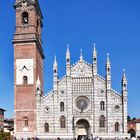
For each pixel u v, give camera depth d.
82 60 117.88
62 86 116.56
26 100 114.94
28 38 117.88
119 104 113.56
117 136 111.50
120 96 114.00
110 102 113.81
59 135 113.19
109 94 114.12
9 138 109.38
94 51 117.19
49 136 113.31
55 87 116.25
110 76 115.25
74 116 114.81
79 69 117.31
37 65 120.06
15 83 116.31
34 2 120.50
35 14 121.25
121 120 112.62
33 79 115.88
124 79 113.88
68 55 117.62
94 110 114.00
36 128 114.00
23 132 112.88
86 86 116.12
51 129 114.06
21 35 118.69
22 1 120.88
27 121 113.62
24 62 117.12
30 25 119.12
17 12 120.81
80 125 115.56
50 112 115.06
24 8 120.69
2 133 108.88
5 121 181.62
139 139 94.88
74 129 114.31
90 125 113.50
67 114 114.38
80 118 114.38
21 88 115.88
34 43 117.62
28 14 120.19
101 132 112.81
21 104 114.81
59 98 115.88
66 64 117.38
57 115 114.75
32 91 115.25
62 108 115.38
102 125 113.38
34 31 118.69
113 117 113.00
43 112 115.31
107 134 112.00
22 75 116.62
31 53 117.25
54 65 117.44
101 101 114.81
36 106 115.12
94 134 112.25
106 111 113.62
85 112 114.56
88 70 117.00
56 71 117.19
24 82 116.25
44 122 114.69
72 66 117.94
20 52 117.94
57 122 114.25
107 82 114.81
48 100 115.81
